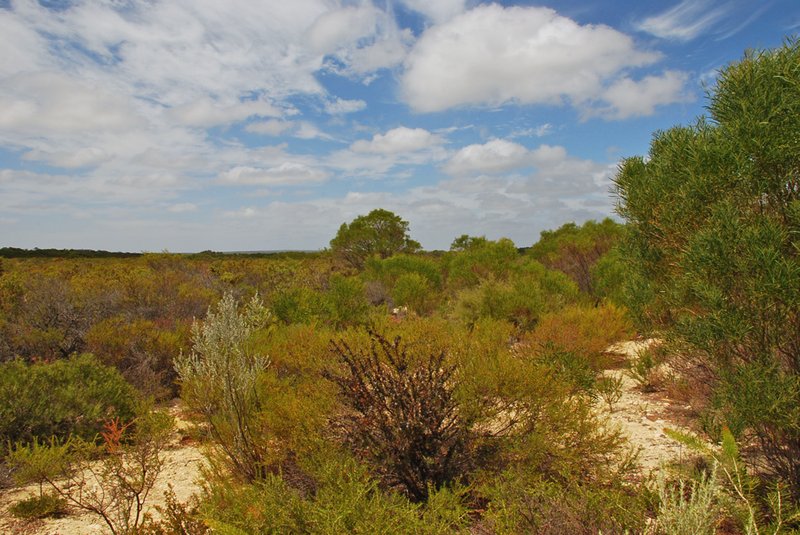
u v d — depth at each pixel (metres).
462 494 3.22
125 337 7.52
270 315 9.77
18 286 10.70
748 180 2.96
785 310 2.74
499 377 3.59
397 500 2.89
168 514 3.00
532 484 3.02
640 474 3.57
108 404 5.36
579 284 13.65
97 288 11.06
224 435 4.12
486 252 15.80
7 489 4.14
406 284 13.62
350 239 25.73
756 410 2.79
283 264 22.77
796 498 2.84
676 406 5.19
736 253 2.87
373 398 3.39
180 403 6.60
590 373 5.97
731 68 3.17
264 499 2.78
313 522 2.55
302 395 4.03
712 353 3.06
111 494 3.33
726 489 2.79
